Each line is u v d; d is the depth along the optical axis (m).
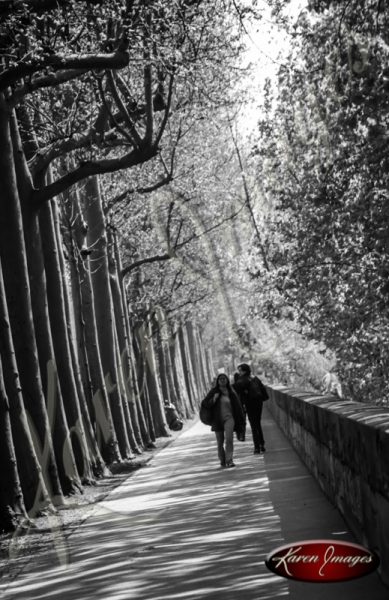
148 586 10.94
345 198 27.25
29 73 19.11
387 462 8.96
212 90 28.66
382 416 11.28
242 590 10.03
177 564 12.20
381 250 26.06
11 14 17.86
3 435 19.23
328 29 23.83
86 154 27.48
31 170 24.77
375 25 22.33
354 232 28.86
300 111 28.50
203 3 24.19
